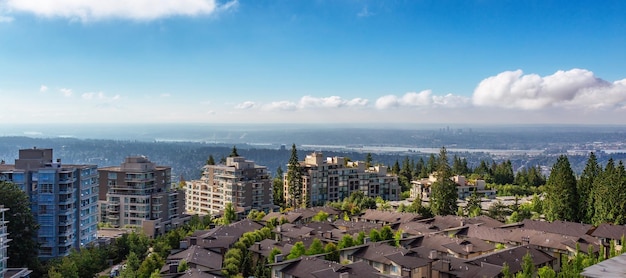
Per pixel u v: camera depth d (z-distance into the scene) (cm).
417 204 18975
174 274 8956
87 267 12062
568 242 11619
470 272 9569
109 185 18500
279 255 9875
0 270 10700
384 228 12800
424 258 10212
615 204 14812
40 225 13288
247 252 11556
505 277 8862
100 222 18438
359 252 10700
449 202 19238
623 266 3619
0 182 12531
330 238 12838
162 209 18475
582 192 16825
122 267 12525
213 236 12538
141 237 14625
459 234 13488
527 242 12081
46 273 12112
